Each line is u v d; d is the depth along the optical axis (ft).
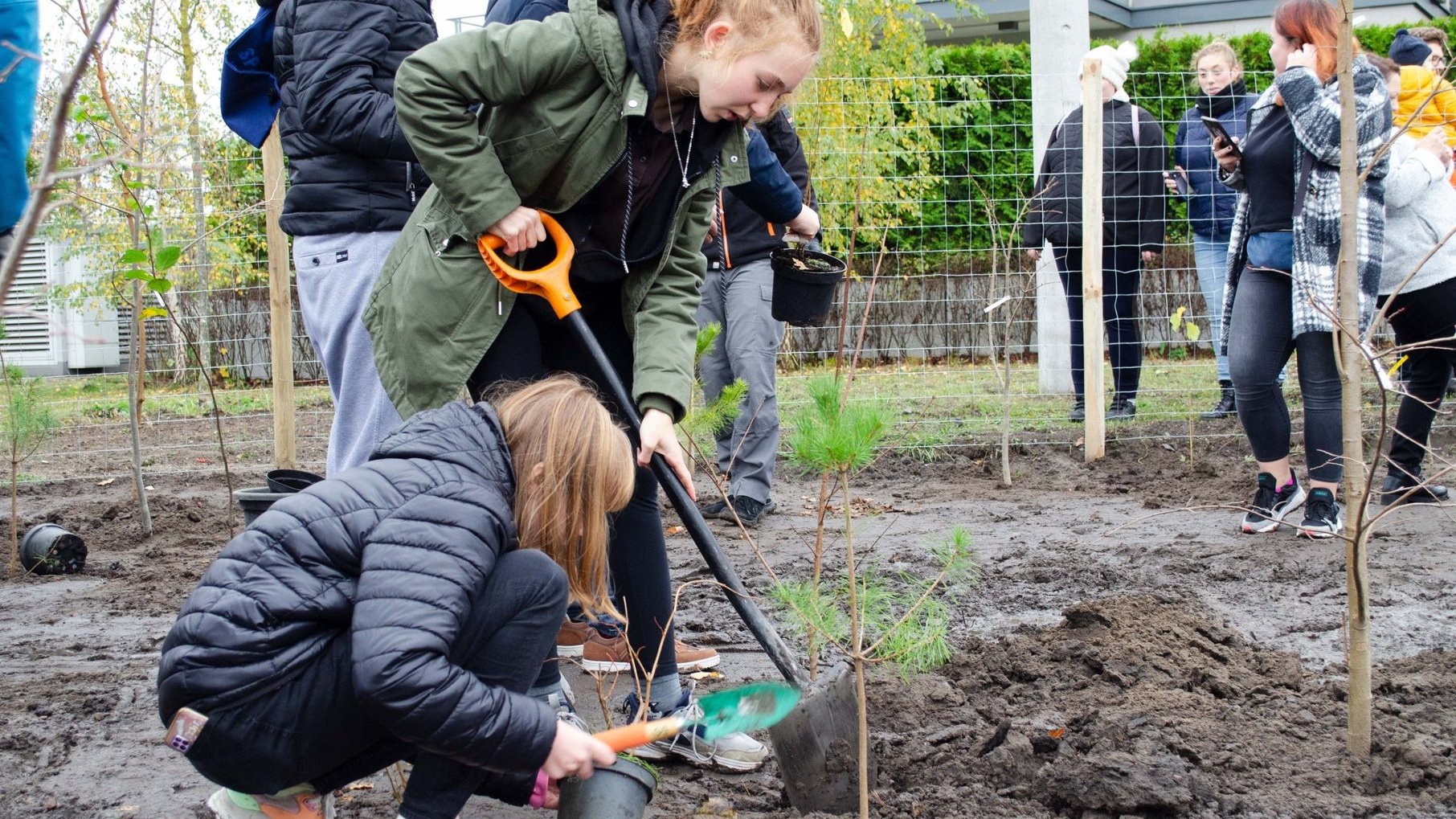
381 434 10.72
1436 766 8.65
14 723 10.55
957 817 8.28
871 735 9.33
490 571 6.68
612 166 8.67
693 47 8.24
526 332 9.30
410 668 6.09
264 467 25.25
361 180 10.56
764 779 9.22
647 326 9.27
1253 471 20.45
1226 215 25.70
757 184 11.47
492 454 6.98
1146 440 23.56
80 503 21.48
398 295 9.00
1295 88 14.90
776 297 12.25
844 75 30.25
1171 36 55.11
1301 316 15.33
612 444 7.22
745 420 18.01
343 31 9.98
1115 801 8.17
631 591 9.44
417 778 7.09
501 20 10.61
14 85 9.04
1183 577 14.49
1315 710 9.83
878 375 34.06
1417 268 8.45
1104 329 26.17
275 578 6.55
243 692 6.47
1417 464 17.94
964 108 39.50
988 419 26.13
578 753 6.57
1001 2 55.21
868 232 38.55
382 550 6.40
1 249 9.35
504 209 8.52
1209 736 9.20
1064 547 16.20
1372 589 13.67
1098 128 21.59
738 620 13.44
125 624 13.97
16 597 15.38
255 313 33.27
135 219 17.52
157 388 34.94
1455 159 20.04
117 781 9.28
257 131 12.35
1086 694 10.09
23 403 17.22
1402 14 50.83
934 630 8.27
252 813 7.15
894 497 20.52
